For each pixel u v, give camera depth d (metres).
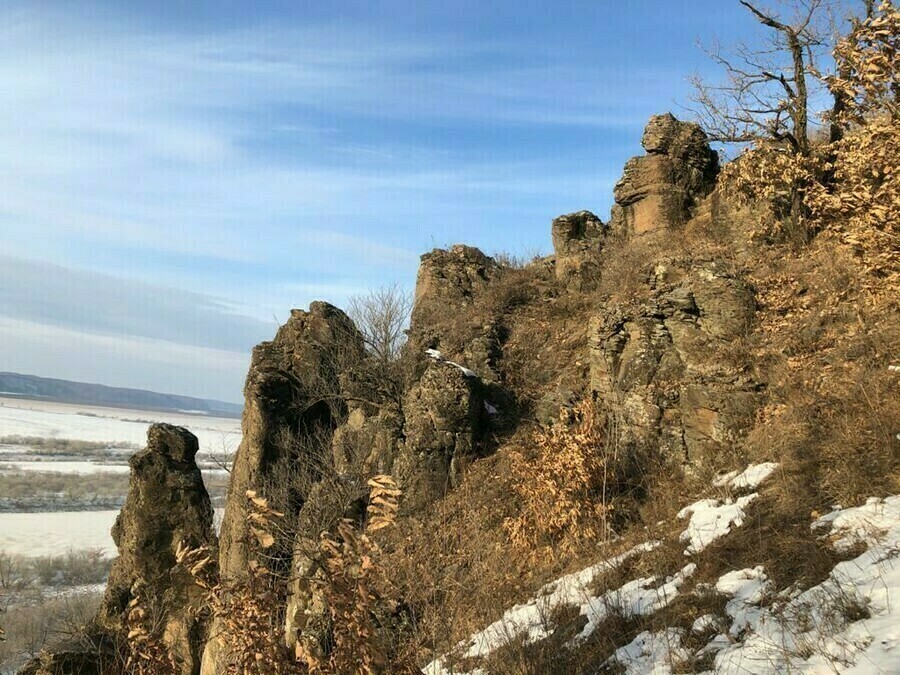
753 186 14.44
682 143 21.03
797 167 12.84
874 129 9.06
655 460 13.34
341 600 5.39
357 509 16.80
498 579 12.81
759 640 6.79
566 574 11.66
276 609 5.71
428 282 25.19
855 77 9.10
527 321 20.66
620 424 14.23
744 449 11.83
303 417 21.12
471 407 16.48
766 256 15.68
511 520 13.81
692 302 14.34
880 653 5.54
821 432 10.33
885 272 9.91
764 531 8.98
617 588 10.03
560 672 8.46
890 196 9.15
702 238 18.52
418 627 12.34
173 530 21.61
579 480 12.88
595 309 19.00
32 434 183.25
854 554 7.36
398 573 13.77
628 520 12.46
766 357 12.96
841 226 10.16
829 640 6.11
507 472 15.32
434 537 14.68
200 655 19.47
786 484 9.70
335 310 22.98
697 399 13.17
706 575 8.84
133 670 6.21
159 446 22.25
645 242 20.20
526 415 17.28
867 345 11.45
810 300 13.48
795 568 7.78
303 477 19.06
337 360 21.78
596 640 8.71
